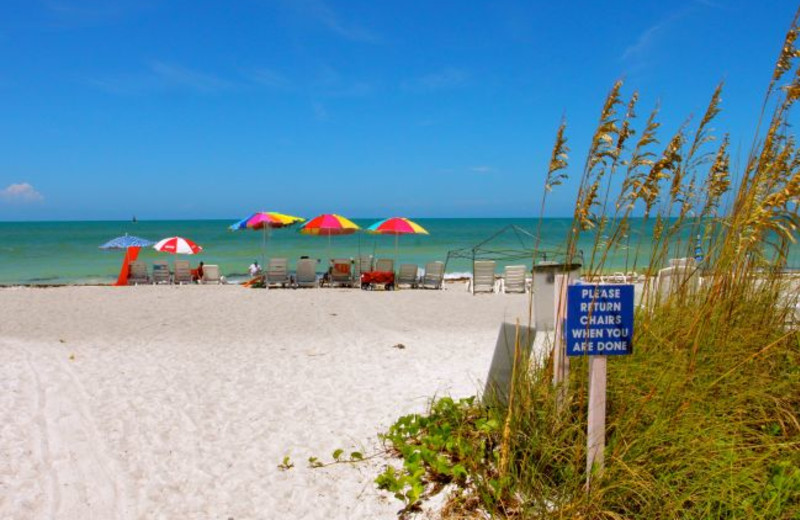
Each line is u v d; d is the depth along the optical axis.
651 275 3.88
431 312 11.56
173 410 5.39
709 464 2.83
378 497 3.66
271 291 15.36
